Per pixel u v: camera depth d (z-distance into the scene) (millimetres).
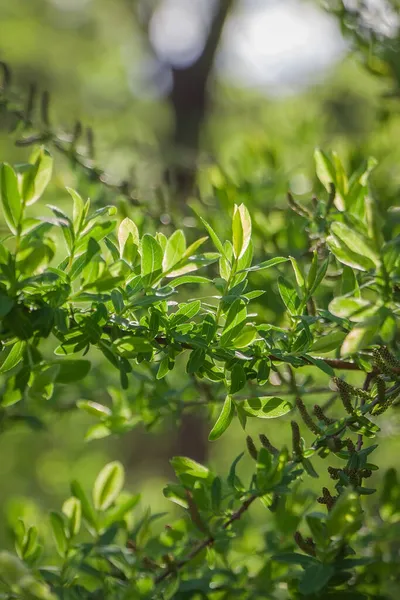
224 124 5555
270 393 1385
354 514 1205
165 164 2002
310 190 1612
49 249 1144
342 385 1214
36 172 1151
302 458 1235
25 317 1148
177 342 1198
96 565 1321
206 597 1315
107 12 6414
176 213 1537
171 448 5418
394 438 1525
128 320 1185
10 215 1145
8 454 5266
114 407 1458
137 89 6246
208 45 5820
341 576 1269
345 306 1146
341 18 1585
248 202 1539
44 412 1585
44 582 1276
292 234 1445
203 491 1269
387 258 1157
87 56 6406
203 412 1600
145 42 6402
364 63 1615
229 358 1199
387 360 1208
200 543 1327
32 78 5582
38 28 6195
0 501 5246
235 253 1191
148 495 4371
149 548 1352
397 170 1632
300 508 1394
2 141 2617
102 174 1531
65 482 4828
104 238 1202
